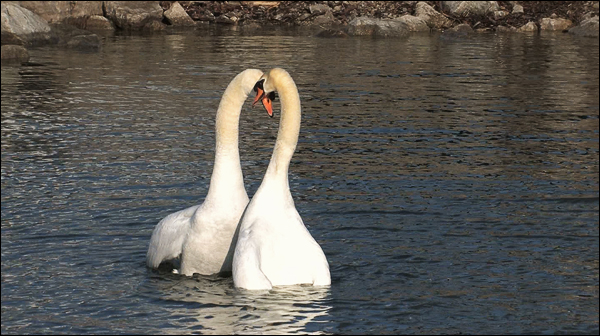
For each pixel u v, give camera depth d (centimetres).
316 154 1695
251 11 4478
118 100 2300
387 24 4094
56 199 1353
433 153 1730
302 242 949
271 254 934
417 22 4234
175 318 891
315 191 1420
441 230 1220
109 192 1400
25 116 2064
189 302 934
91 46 3466
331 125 1991
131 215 1277
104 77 2709
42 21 3638
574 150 1794
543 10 4550
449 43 3791
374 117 2103
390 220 1266
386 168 1592
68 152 1686
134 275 1030
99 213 1283
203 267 1024
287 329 862
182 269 1031
